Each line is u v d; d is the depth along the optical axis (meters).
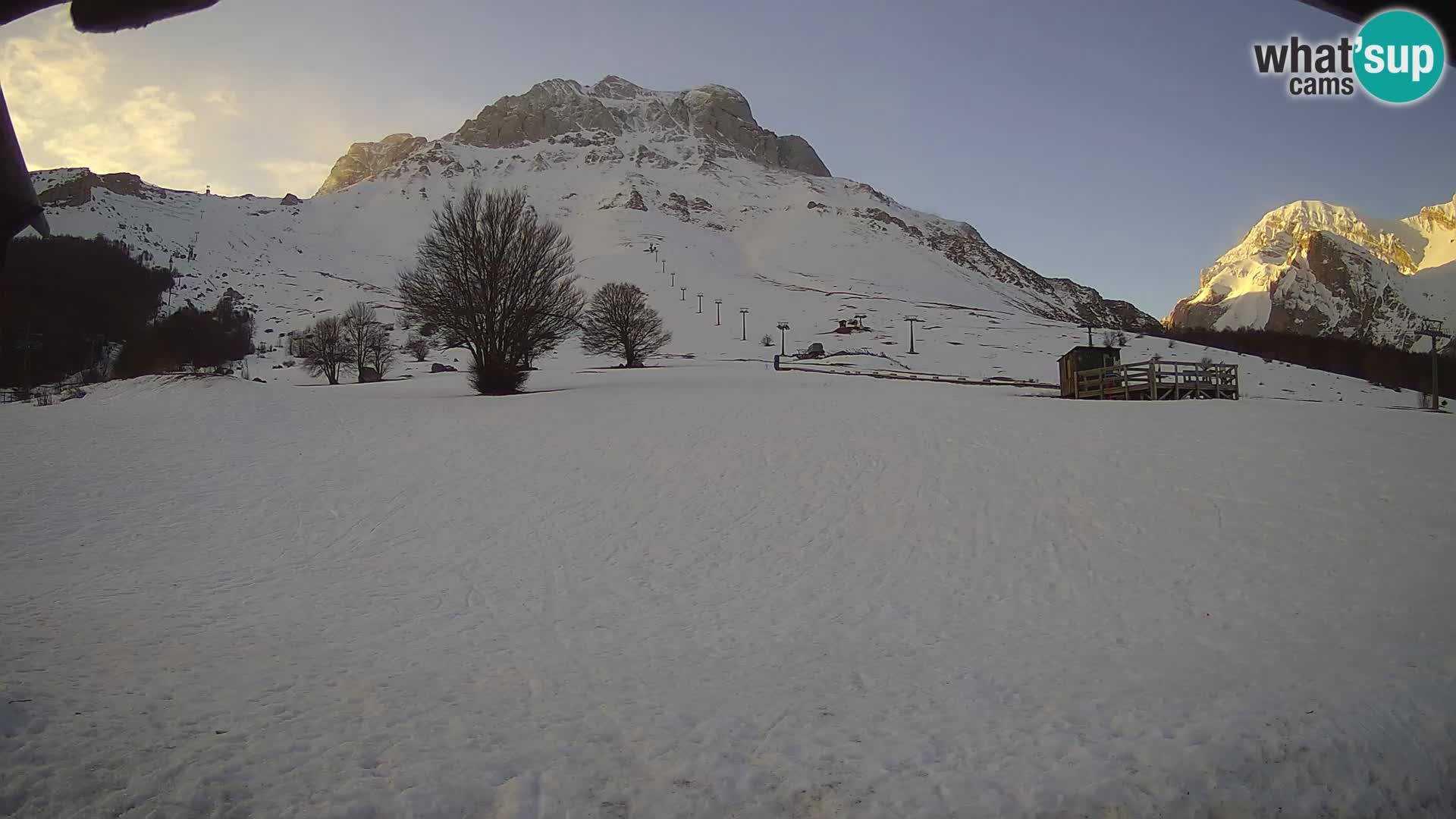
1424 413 27.73
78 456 24.44
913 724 8.37
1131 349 96.81
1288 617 12.24
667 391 42.16
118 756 6.73
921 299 199.25
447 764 7.09
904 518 19.19
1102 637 11.78
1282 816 6.56
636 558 17.09
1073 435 25.70
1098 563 15.81
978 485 21.22
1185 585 14.28
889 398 37.22
